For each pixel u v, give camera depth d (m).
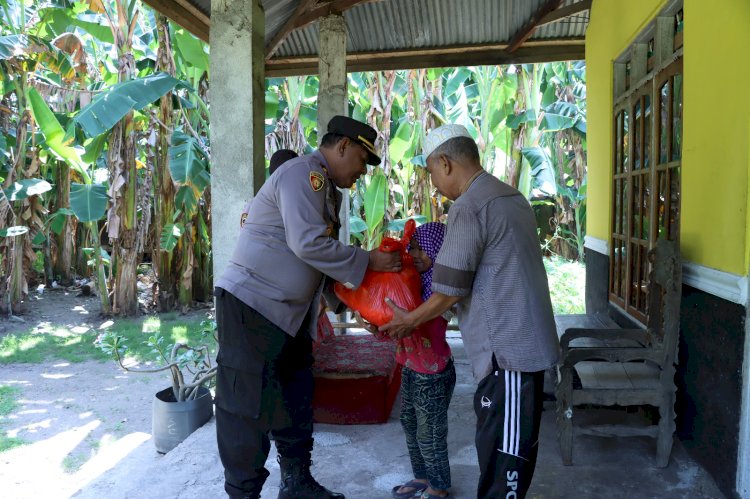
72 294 11.40
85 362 7.39
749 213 2.53
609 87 5.05
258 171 3.88
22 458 4.76
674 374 3.12
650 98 4.05
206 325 4.69
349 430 3.70
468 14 6.62
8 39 8.53
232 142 3.77
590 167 5.90
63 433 5.27
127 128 9.09
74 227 12.36
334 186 2.64
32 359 7.49
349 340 4.49
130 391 6.37
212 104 3.77
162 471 3.27
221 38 3.73
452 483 2.99
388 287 2.42
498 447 2.21
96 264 9.69
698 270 2.97
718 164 2.81
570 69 12.35
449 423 3.83
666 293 3.02
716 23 2.83
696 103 3.08
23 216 9.67
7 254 9.73
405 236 2.50
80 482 4.34
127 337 8.35
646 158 4.25
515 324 2.15
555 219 13.78
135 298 9.72
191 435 3.78
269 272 2.49
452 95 12.38
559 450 3.30
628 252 4.53
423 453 2.71
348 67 7.57
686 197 3.21
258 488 2.62
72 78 10.16
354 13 6.61
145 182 9.62
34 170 9.75
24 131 9.59
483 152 11.92
